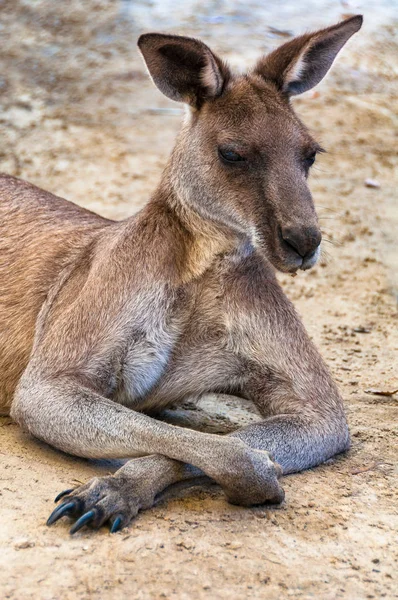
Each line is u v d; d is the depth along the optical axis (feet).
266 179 32.37
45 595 23.17
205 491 29.73
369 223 68.59
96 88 91.09
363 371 46.24
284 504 29.17
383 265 62.90
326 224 67.77
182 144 34.73
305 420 32.60
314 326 53.21
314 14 107.34
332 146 80.48
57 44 98.94
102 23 103.71
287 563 25.54
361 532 27.84
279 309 34.63
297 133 33.50
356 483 31.55
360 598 24.18
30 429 31.86
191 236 33.96
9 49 96.63
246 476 27.84
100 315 32.71
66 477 30.19
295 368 33.88
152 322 33.19
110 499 26.78
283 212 31.65
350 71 95.40
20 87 89.76
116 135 82.23
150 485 27.91
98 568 24.48
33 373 32.78
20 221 39.14
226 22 104.12
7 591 23.25
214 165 33.22
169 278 33.47
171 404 35.96
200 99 34.68
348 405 40.75
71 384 31.45
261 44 98.22
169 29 102.37
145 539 26.11
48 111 86.02
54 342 32.96
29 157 77.30
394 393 42.42
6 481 29.45
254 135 32.86
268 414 34.40
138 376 33.45
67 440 30.66
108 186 72.64
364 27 104.68
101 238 36.19
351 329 52.90
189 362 34.47
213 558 25.35
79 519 26.03
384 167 77.87
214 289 33.91
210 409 39.86
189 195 33.78
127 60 97.04
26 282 36.81
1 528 26.30
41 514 27.30
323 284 59.93
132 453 29.55
